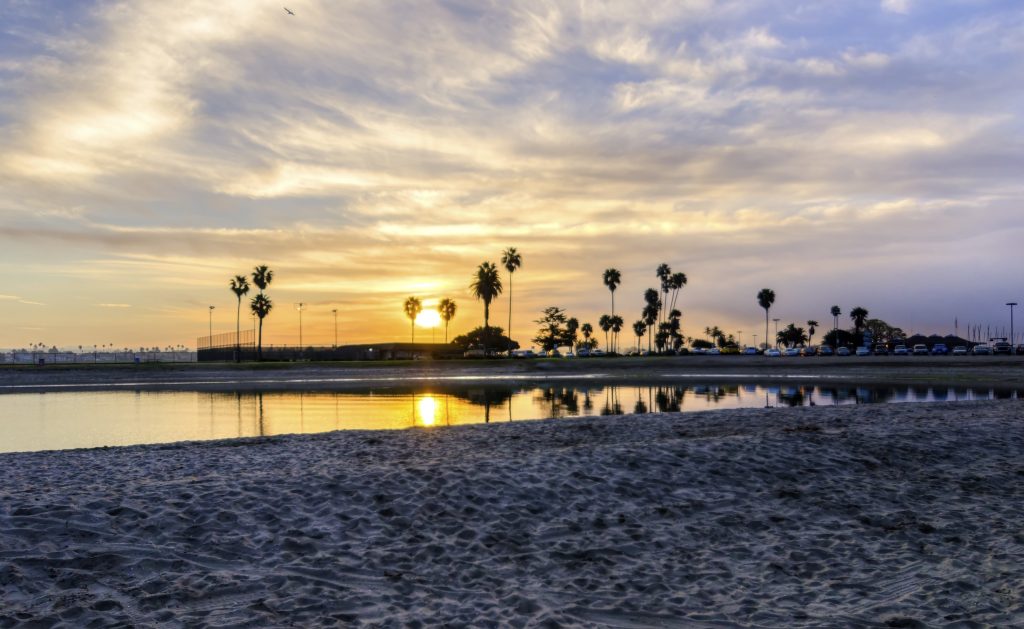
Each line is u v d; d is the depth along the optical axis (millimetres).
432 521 8508
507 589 6523
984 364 56906
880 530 8484
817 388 43500
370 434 17203
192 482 9773
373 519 8477
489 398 38562
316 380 55812
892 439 13977
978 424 16641
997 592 6336
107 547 6977
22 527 7262
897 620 5742
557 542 7957
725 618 5879
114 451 14633
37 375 57562
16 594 5824
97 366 67062
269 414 30156
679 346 142625
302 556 7238
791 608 6090
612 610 6051
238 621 5562
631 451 12211
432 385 50094
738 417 20078
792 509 9367
